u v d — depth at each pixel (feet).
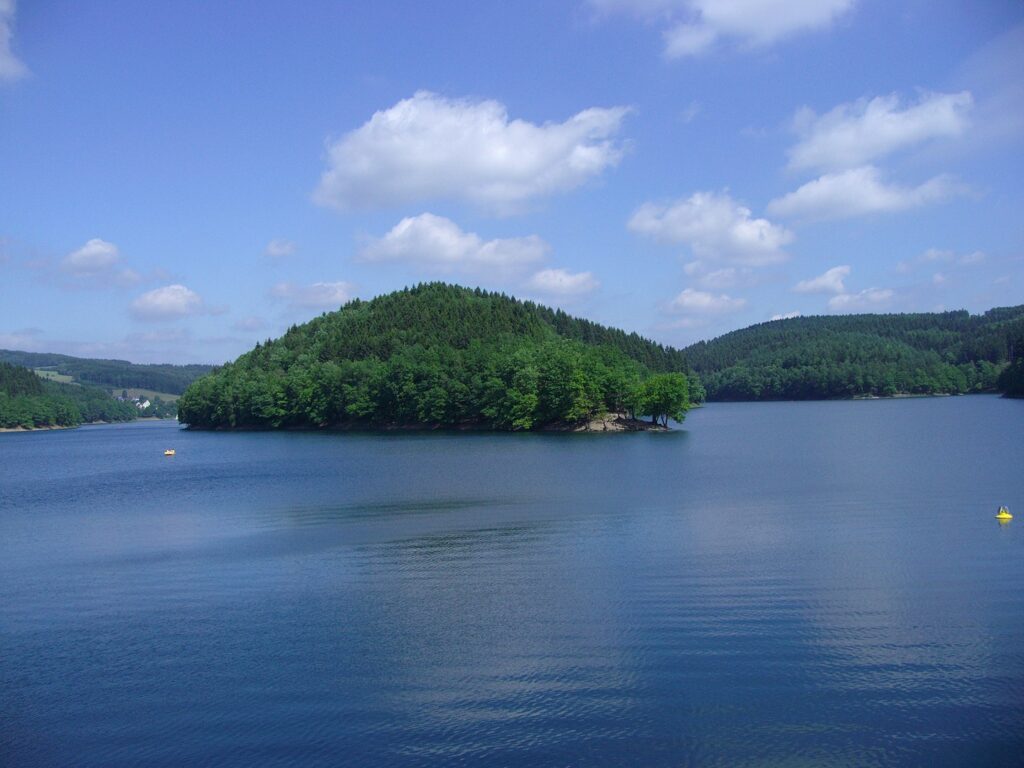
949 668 73.41
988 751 59.11
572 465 267.18
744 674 72.95
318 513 172.04
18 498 223.10
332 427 599.98
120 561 129.29
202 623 92.79
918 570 108.37
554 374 481.87
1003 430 376.48
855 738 61.26
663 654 78.13
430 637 84.74
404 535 141.59
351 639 85.05
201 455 376.48
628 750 60.13
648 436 419.74
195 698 71.41
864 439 351.05
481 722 65.00
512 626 87.66
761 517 152.66
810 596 96.68
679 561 115.85
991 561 112.78
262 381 634.02
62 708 70.38
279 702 69.92
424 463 287.28
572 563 116.16
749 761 58.39
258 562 123.95
